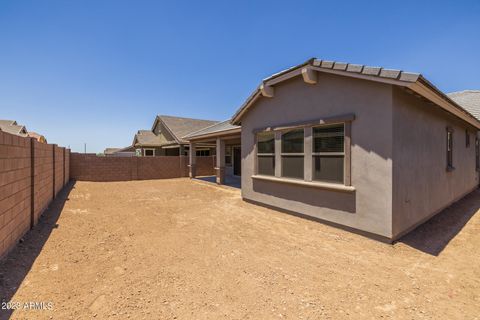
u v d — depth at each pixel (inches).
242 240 199.2
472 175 440.5
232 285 127.3
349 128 211.8
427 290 123.4
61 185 443.8
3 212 145.0
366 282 131.3
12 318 94.9
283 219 262.2
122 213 289.0
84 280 129.0
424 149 238.7
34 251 162.9
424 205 239.6
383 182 188.2
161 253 170.1
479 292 121.9
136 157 694.5
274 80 279.4
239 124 384.5
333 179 229.3
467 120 311.1
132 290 120.3
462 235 208.1
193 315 101.7
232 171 816.9
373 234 196.2
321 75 237.5
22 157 183.8
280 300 114.0
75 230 214.5
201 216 279.3
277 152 295.3
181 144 791.7
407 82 166.9
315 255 168.1
